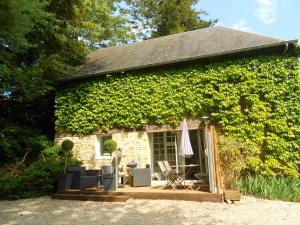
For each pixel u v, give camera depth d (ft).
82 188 32.73
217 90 38.29
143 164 40.22
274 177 32.89
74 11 50.52
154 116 40.45
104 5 67.92
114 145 39.04
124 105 42.06
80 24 54.60
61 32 50.65
